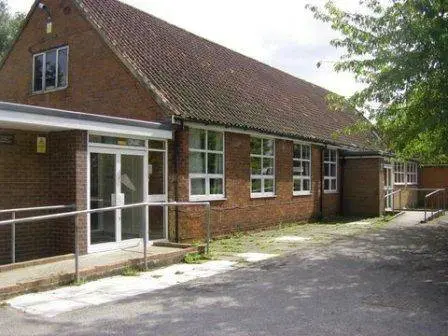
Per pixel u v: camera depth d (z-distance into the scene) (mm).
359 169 22766
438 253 12211
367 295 7988
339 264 10742
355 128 15148
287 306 7320
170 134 12961
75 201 10742
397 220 20359
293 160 19094
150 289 8406
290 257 11602
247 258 11469
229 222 15188
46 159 11273
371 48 12859
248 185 16172
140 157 12383
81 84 15523
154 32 18031
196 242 13695
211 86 16922
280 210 17984
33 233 11047
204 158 14297
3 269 8984
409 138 13492
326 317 6738
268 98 20328
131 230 12055
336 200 22625
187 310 7113
